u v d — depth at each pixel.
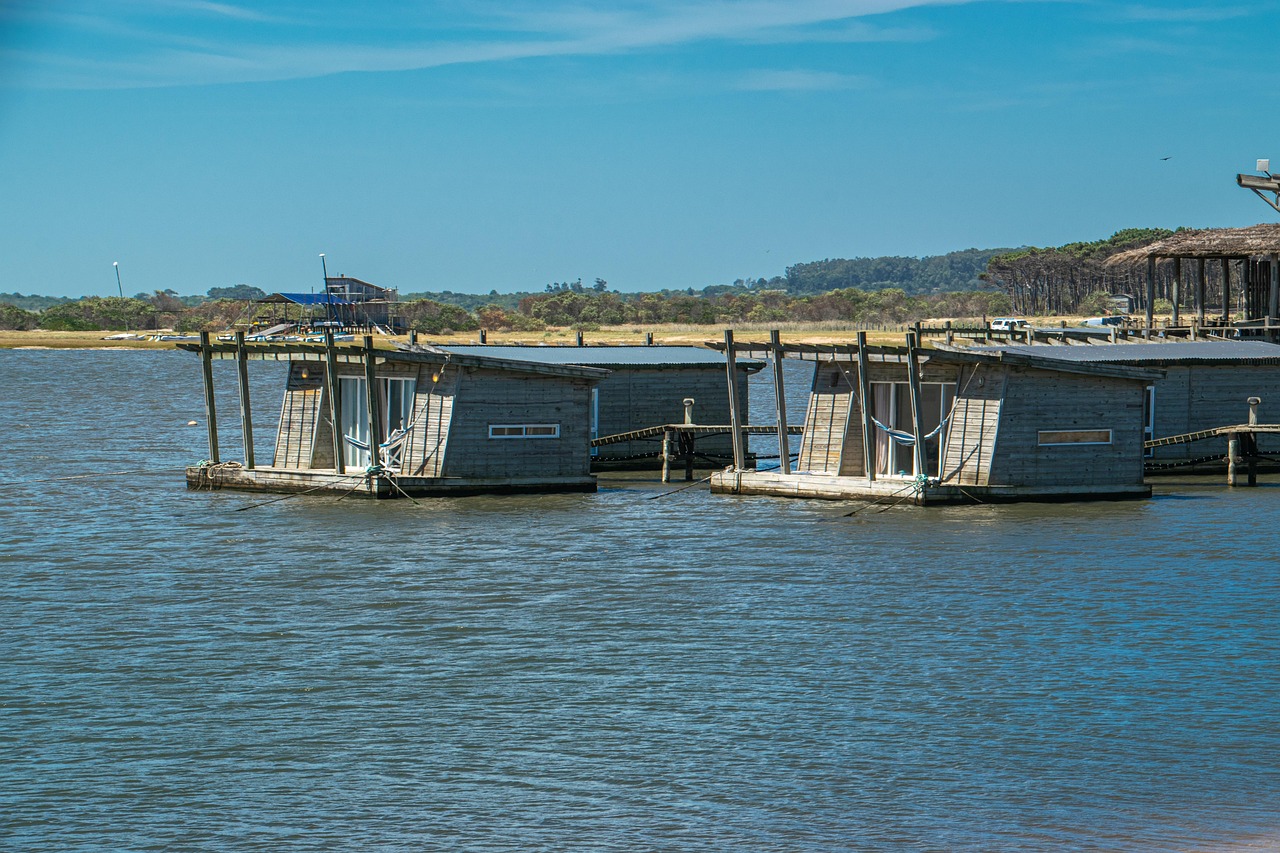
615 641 27.05
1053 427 41.53
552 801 19.42
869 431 42.12
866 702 23.27
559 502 42.69
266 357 44.84
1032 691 23.75
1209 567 32.97
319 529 38.25
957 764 20.55
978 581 31.67
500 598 30.50
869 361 41.88
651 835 18.33
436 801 19.45
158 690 24.17
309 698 23.72
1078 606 29.38
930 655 25.91
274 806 19.34
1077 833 18.16
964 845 17.88
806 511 40.88
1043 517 39.34
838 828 18.44
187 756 21.12
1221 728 21.88
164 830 18.62
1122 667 25.05
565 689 24.11
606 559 34.38
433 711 23.02
